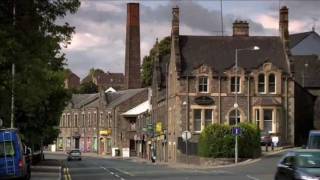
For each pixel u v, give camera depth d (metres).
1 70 21.44
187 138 58.91
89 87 151.88
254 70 67.94
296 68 83.62
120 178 36.44
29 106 35.09
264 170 43.28
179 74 67.62
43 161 69.31
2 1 19.53
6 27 19.42
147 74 113.12
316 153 23.12
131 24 114.94
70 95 51.66
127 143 106.31
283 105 67.94
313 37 96.44
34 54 20.75
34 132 48.69
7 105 22.95
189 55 69.44
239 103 67.50
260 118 67.12
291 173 22.59
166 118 76.12
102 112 114.69
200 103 67.31
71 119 127.50
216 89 67.75
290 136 67.81
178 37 70.25
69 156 79.94
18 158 30.09
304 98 74.62
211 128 56.22
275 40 70.88
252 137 55.75
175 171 44.72
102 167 55.44
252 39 70.94
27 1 19.73
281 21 70.69
